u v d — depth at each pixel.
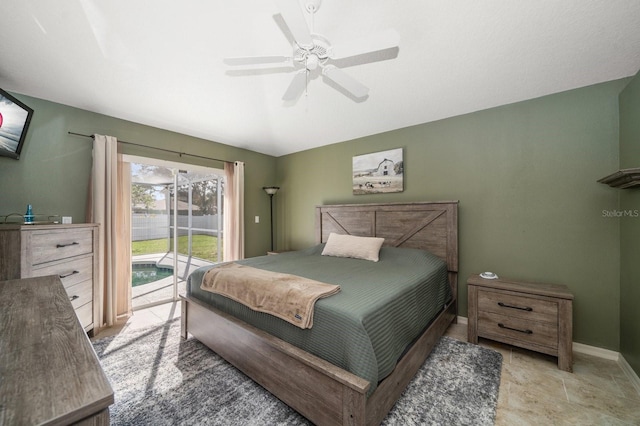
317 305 1.48
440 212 2.96
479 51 1.84
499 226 2.71
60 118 2.64
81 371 0.53
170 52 1.85
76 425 0.42
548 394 1.70
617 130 2.18
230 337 1.91
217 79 2.22
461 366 2.00
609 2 1.40
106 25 1.58
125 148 3.08
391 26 1.59
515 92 2.44
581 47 1.78
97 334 2.57
